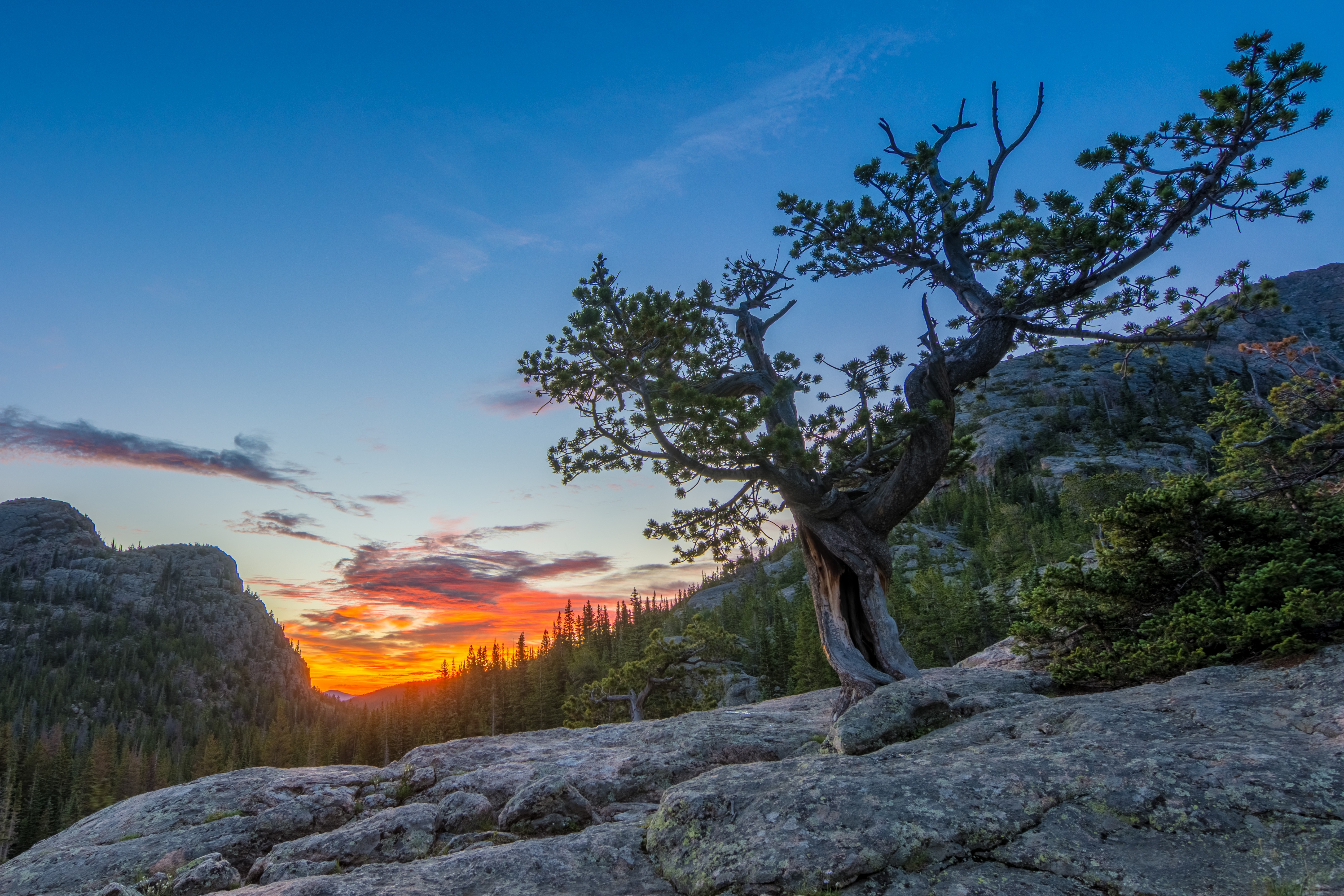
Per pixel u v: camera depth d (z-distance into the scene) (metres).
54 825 79.44
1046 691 14.07
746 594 120.31
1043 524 99.69
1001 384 168.62
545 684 82.62
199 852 10.51
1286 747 7.73
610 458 18.00
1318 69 13.42
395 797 12.39
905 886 6.55
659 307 16.11
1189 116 14.75
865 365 16.28
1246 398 28.16
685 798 8.78
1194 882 6.03
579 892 7.50
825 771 9.10
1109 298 16.95
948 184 19.80
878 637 16.14
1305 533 13.28
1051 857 6.63
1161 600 14.20
